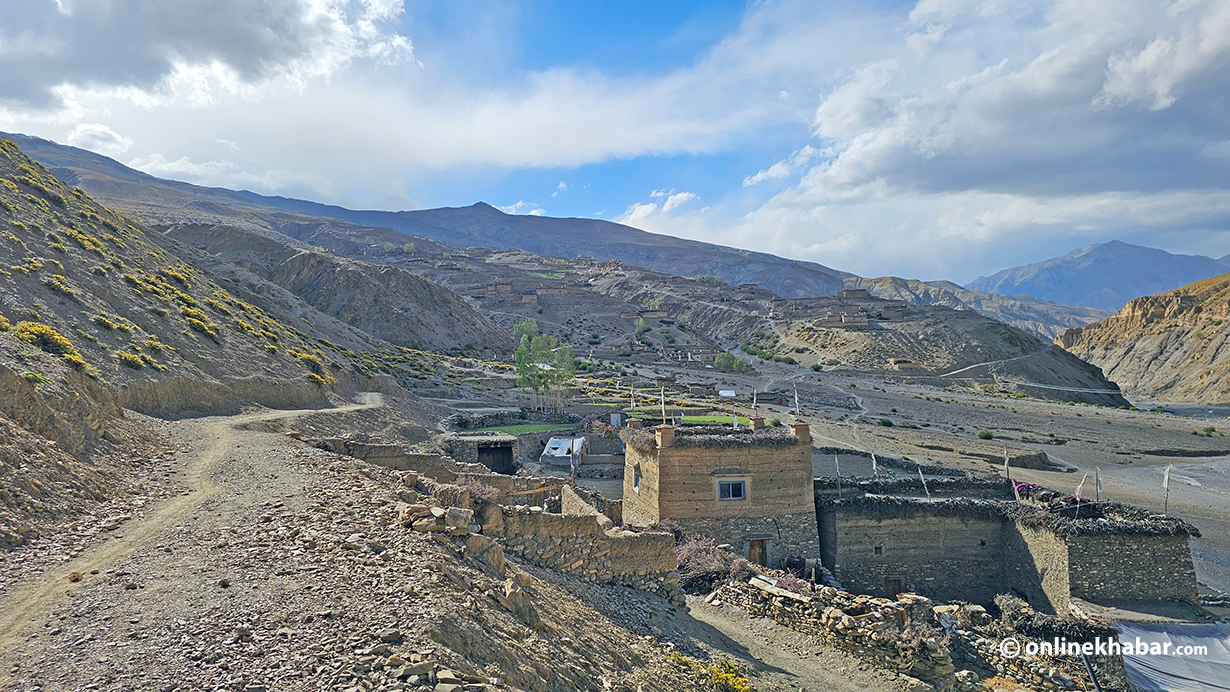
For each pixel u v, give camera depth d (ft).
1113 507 102.12
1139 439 368.27
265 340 205.16
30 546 44.34
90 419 74.95
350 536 45.55
